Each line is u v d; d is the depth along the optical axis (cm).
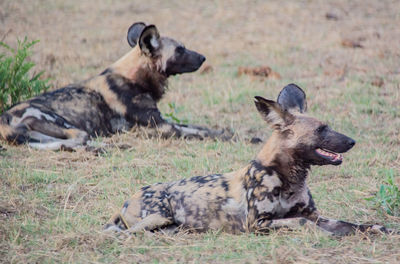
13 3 3759
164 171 1451
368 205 1208
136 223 1063
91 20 3509
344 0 3909
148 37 1784
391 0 3891
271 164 1036
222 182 1077
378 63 2598
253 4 3862
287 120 1051
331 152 1042
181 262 926
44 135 1672
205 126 1798
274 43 3005
